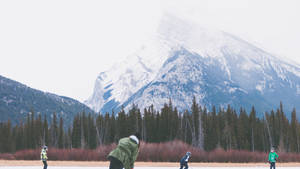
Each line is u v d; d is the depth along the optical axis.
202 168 36.00
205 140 92.25
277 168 37.06
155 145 53.00
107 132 96.19
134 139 10.27
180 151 51.44
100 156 51.22
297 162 56.44
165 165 40.06
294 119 98.19
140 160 50.09
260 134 98.56
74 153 51.78
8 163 41.53
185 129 94.38
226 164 45.66
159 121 96.06
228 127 96.06
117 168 10.08
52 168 32.97
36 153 55.19
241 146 93.75
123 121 95.62
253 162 53.06
